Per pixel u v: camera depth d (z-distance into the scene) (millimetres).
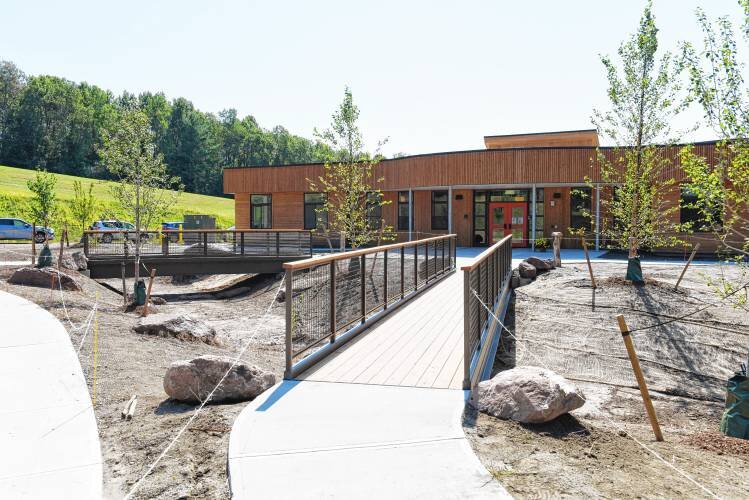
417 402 5148
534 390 4914
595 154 21531
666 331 11180
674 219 21000
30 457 4344
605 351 10531
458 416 4789
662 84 14664
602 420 7320
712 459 5090
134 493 3742
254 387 5785
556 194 24344
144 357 7785
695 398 8758
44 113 99062
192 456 4289
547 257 19953
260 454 4000
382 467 3783
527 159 22406
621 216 15336
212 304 18234
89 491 3801
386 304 9852
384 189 26094
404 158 25156
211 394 5449
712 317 11734
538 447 4375
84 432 4828
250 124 145250
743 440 5961
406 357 6809
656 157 15062
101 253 20141
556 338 11133
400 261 10844
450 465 3822
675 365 9945
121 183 15297
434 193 26484
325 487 3498
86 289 15391
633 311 12188
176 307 17281
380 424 4582
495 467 3934
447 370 6242
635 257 14148
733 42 8312
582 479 3863
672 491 3873
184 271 20562
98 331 9016
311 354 6574
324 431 4434
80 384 6160
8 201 45125
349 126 20406
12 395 5793
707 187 8742
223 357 5879
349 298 7984
